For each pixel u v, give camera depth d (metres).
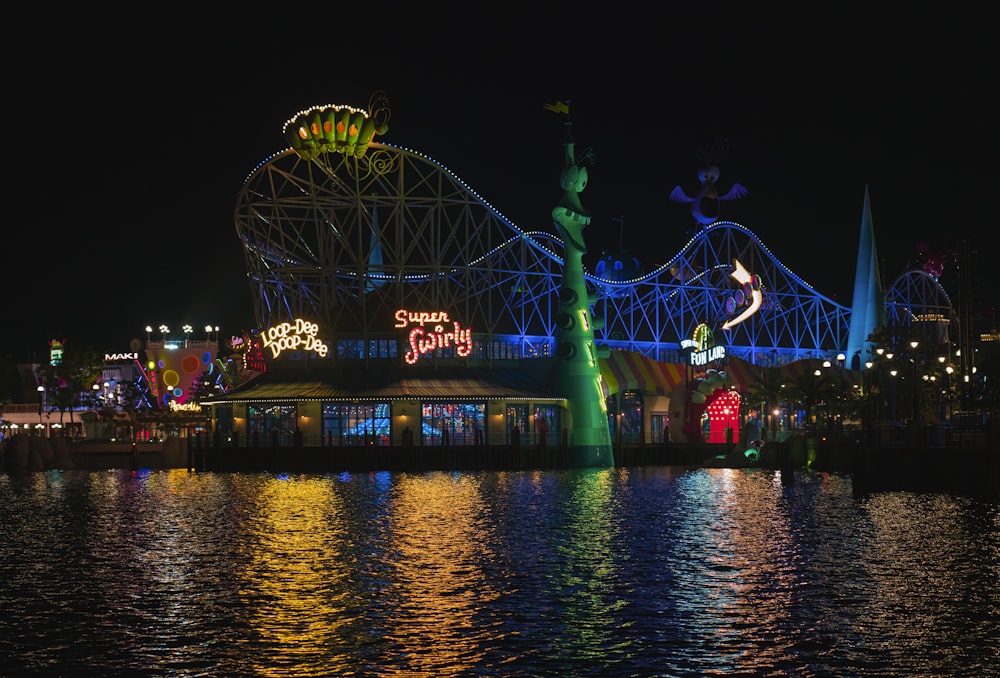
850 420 127.31
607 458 128.88
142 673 34.94
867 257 181.12
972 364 105.19
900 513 68.44
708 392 135.38
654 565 51.66
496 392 125.94
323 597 44.88
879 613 40.81
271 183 124.25
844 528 62.34
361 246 124.31
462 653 36.56
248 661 35.94
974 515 66.75
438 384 127.06
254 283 131.38
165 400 187.25
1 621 41.41
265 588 46.94
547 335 141.00
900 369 121.56
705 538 60.25
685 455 132.75
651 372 146.25
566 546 58.00
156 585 48.03
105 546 60.50
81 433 186.88
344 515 73.44
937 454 79.06
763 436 130.38
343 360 130.00
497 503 81.19
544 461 121.25
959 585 45.41
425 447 118.00
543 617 41.09
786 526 64.19
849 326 185.38
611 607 42.56
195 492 95.75
